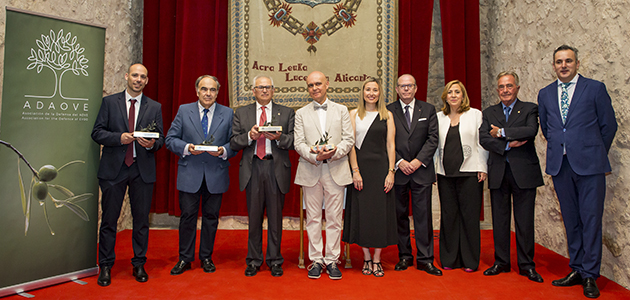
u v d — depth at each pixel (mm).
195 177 2861
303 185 2826
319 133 2793
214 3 4496
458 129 2982
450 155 2971
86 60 2721
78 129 2697
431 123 2988
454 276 2854
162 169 4512
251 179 2871
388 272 2959
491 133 2777
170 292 2512
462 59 4410
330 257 2840
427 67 4445
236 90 4434
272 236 2902
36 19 2494
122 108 2752
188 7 4410
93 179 2785
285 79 4434
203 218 3021
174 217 4605
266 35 4434
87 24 2715
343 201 2887
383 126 2877
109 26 4078
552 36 3545
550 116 2730
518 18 4113
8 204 2410
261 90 2852
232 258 3336
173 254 3436
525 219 2824
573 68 2572
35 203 2514
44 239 2557
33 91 2492
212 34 4488
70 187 2670
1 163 2383
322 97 2867
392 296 2459
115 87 4199
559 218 3533
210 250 3014
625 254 2682
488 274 2875
